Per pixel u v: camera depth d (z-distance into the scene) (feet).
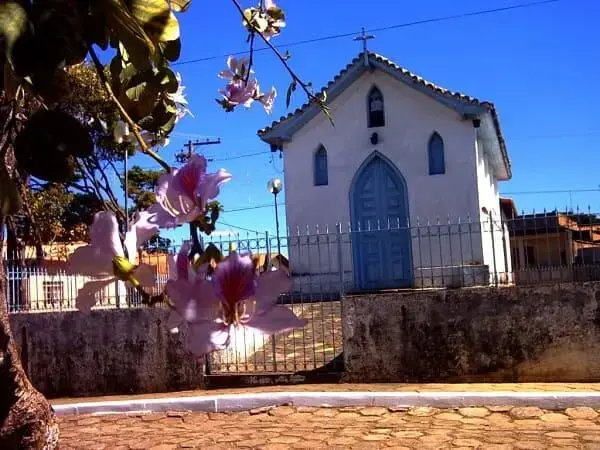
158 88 5.07
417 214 52.34
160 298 3.48
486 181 60.75
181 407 25.05
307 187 55.01
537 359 26.07
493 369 26.43
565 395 22.03
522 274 30.09
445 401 23.03
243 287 3.24
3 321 8.95
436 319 27.04
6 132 4.50
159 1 4.07
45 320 30.30
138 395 28.60
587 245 33.55
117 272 3.49
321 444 19.42
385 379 27.32
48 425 9.25
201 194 3.48
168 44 5.12
